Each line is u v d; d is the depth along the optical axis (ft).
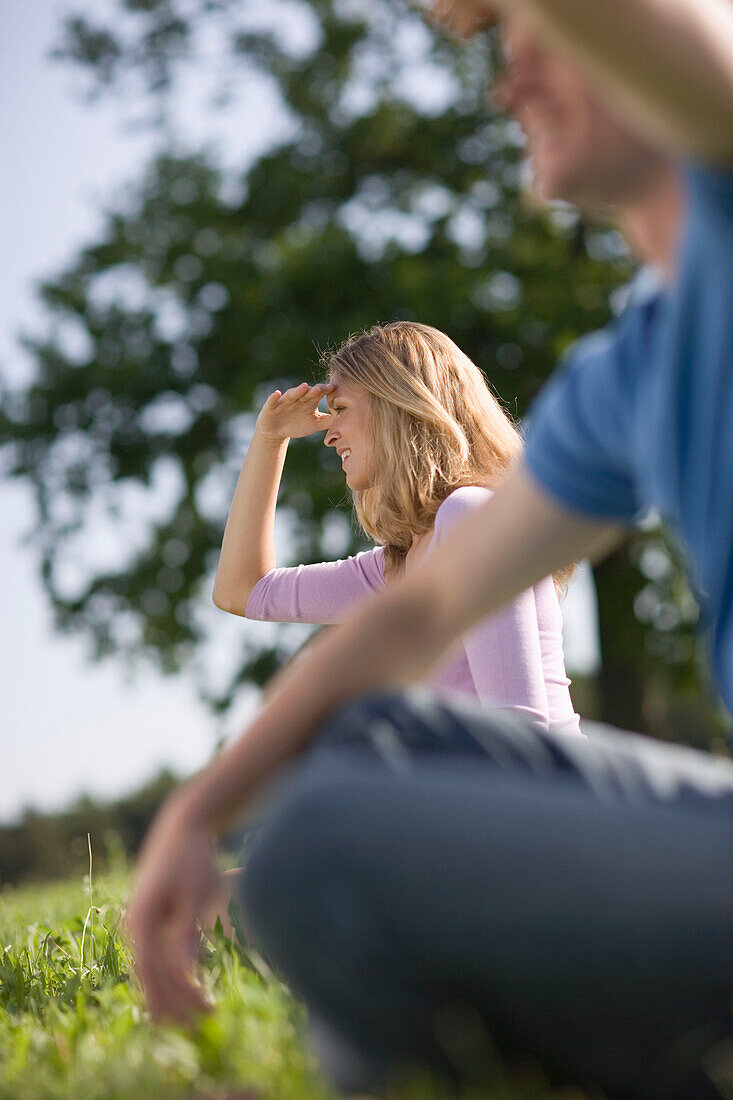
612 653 48.52
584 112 3.69
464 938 3.54
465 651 8.16
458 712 3.90
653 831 3.55
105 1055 5.20
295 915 3.63
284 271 49.08
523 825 3.52
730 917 3.48
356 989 3.68
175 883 3.79
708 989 3.55
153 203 56.03
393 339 9.26
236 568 10.66
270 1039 5.29
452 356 9.29
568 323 48.67
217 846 4.02
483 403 9.27
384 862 3.53
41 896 19.04
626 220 3.99
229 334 49.83
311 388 10.13
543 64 3.72
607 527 4.48
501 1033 3.75
